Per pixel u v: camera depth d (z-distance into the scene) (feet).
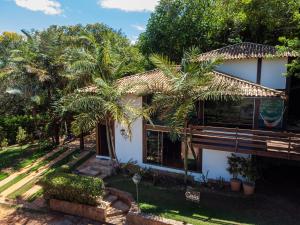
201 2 99.66
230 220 39.78
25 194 52.06
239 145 48.11
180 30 98.63
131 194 48.67
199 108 56.44
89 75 59.52
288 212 42.06
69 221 43.32
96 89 57.00
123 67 59.26
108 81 56.34
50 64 76.07
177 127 44.50
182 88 45.57
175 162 57.82
